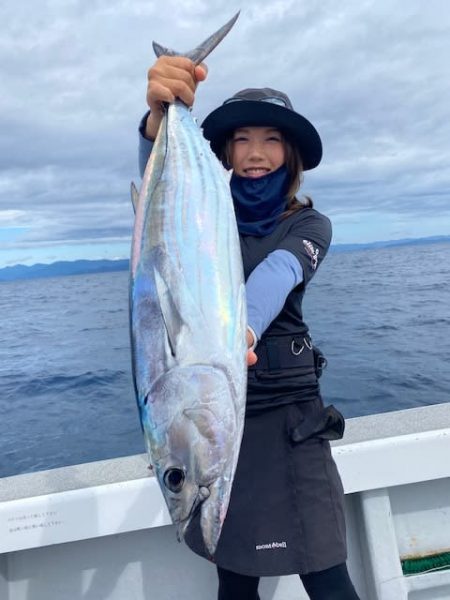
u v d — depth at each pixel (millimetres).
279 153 1864
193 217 1384
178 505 1229
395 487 2447
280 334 1799
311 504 1734
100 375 9836
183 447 1218
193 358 1232
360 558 2416
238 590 1942
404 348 9539
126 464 2475
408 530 2436
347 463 2252
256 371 1784
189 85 1560
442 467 2287
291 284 1561
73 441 6242
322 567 1691
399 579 2291
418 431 2355
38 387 9195
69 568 2406
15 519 2180
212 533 1209
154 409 1244
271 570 1710
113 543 2422
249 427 1792
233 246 1401
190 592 2422
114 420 6945
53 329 18562
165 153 1460
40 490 2279
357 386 7230
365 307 15727
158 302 1270
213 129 1881
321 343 10445
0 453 5996
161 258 1314
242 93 1968
